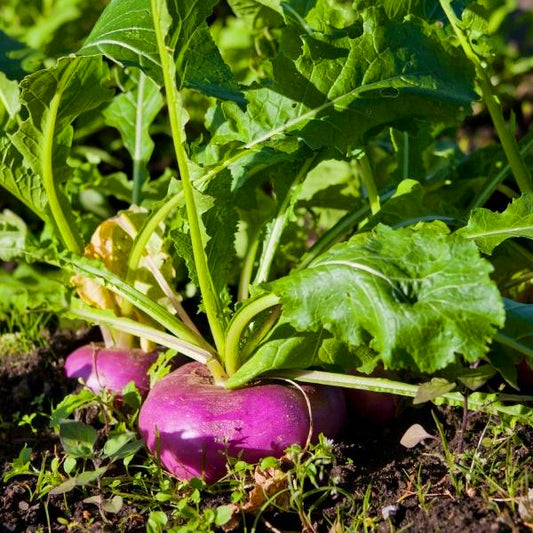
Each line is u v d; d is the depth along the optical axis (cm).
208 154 94
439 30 95
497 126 98
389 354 80
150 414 89
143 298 92
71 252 93
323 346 88
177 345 93
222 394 88
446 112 94
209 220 92
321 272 83
